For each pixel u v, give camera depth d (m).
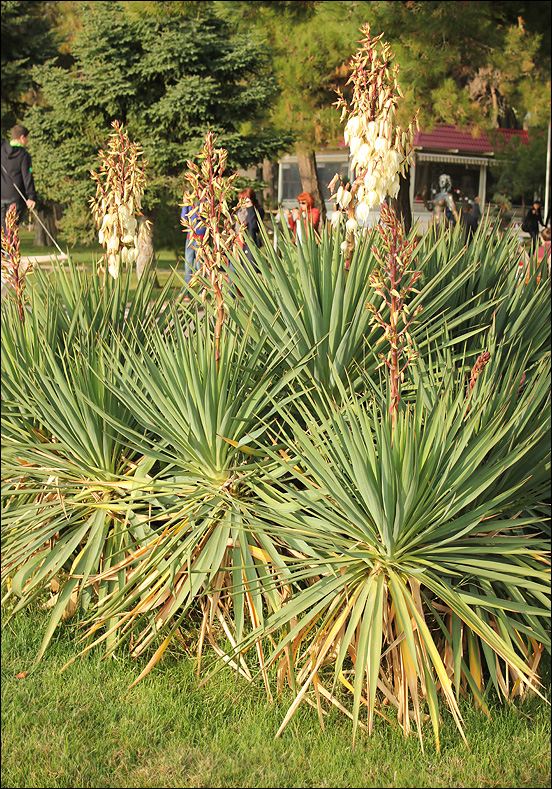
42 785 2.80
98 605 3.60
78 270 5.02
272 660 3.12
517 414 3.49
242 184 17.19
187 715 3.20
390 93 3.80
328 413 3.54
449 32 13.07
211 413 3.59
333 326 3.88
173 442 3.78
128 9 16.69
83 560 3.77
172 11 16.38
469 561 3.28
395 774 2.88
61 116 17.22
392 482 3.04
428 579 3.17
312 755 2.97
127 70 16.56
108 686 3.39
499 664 3.50
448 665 3.32
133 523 3.86
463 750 3.03
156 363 4.16
